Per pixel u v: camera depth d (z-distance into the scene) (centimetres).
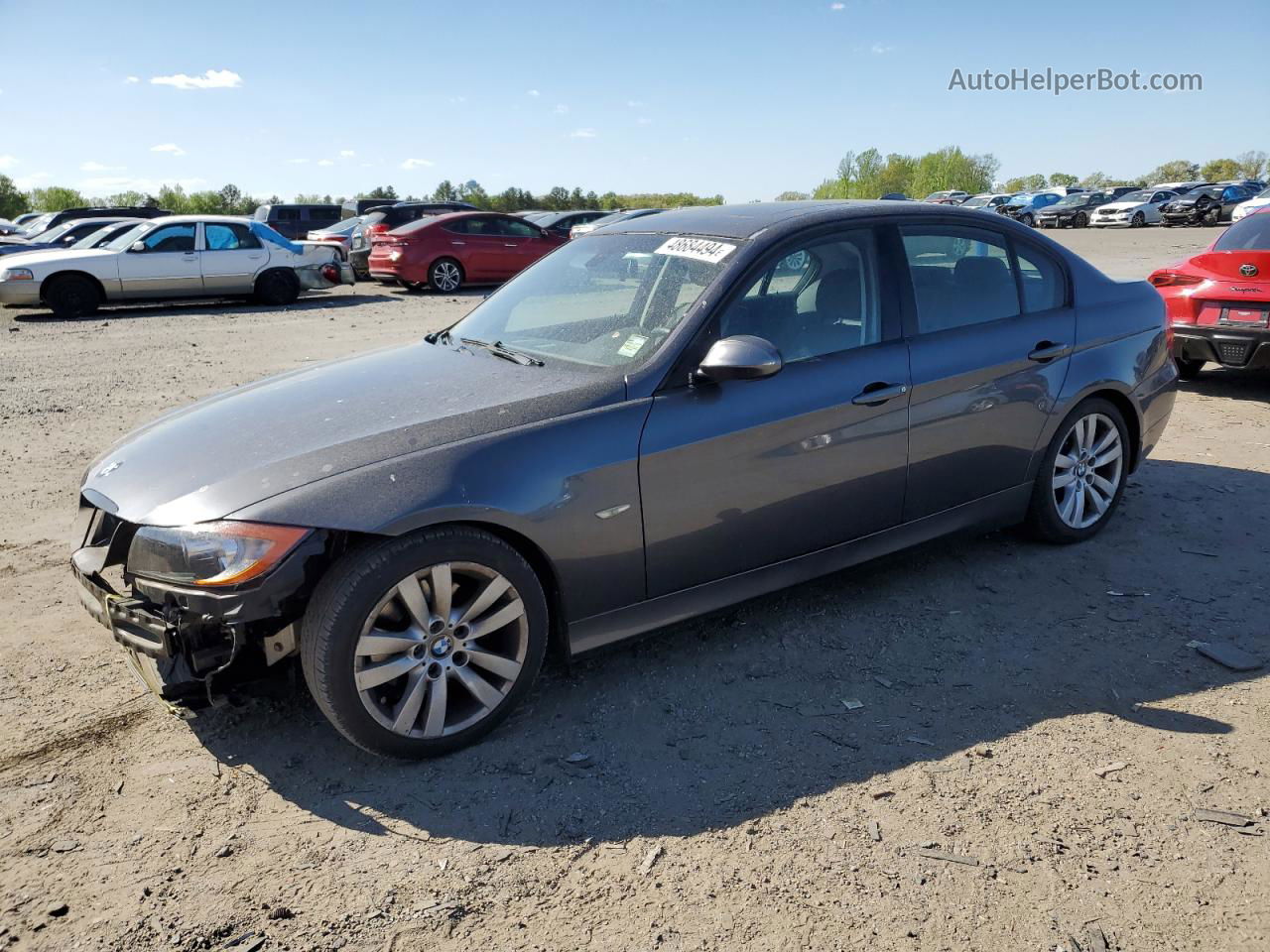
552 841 254
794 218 360
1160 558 427
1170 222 3847
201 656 273
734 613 385
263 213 2758
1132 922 220
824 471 345
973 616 377
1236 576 407
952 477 385
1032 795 267
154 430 336
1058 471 429
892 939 217
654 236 385
